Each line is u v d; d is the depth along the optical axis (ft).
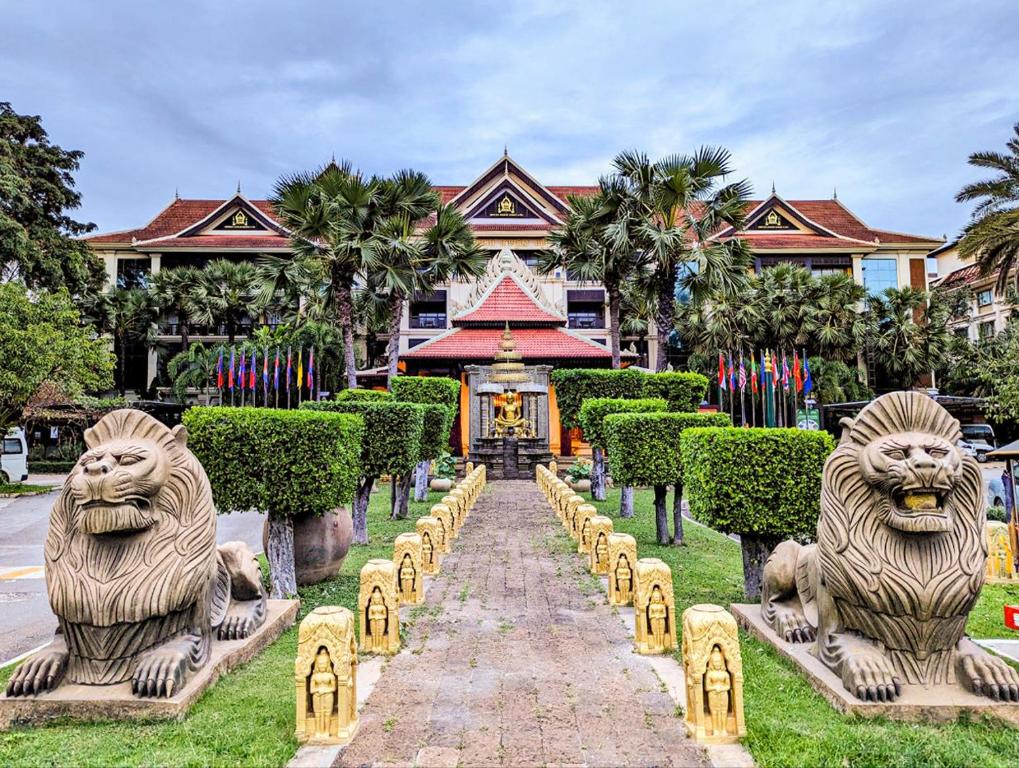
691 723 12.19
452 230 65.57
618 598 21.63
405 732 12.39
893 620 12.80
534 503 50.47
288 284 63.10
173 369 98.73
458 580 25.50
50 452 102.99
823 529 13.70
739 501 21.08
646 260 56.75
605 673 15.51
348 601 22.66
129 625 12.96
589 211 55.93
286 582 22.07
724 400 100.07
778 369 93.35
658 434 32.22
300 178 54.80
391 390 55.88
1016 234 61.62
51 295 69.10
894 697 12.37
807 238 125.08
